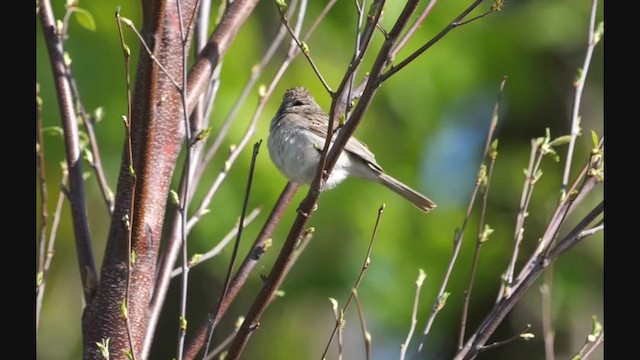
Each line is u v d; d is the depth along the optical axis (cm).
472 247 1383
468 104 1466
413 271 1340
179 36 731
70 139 731
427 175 1388
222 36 765
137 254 673
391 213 1334
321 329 1413
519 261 1430
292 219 1270
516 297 627
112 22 1261
